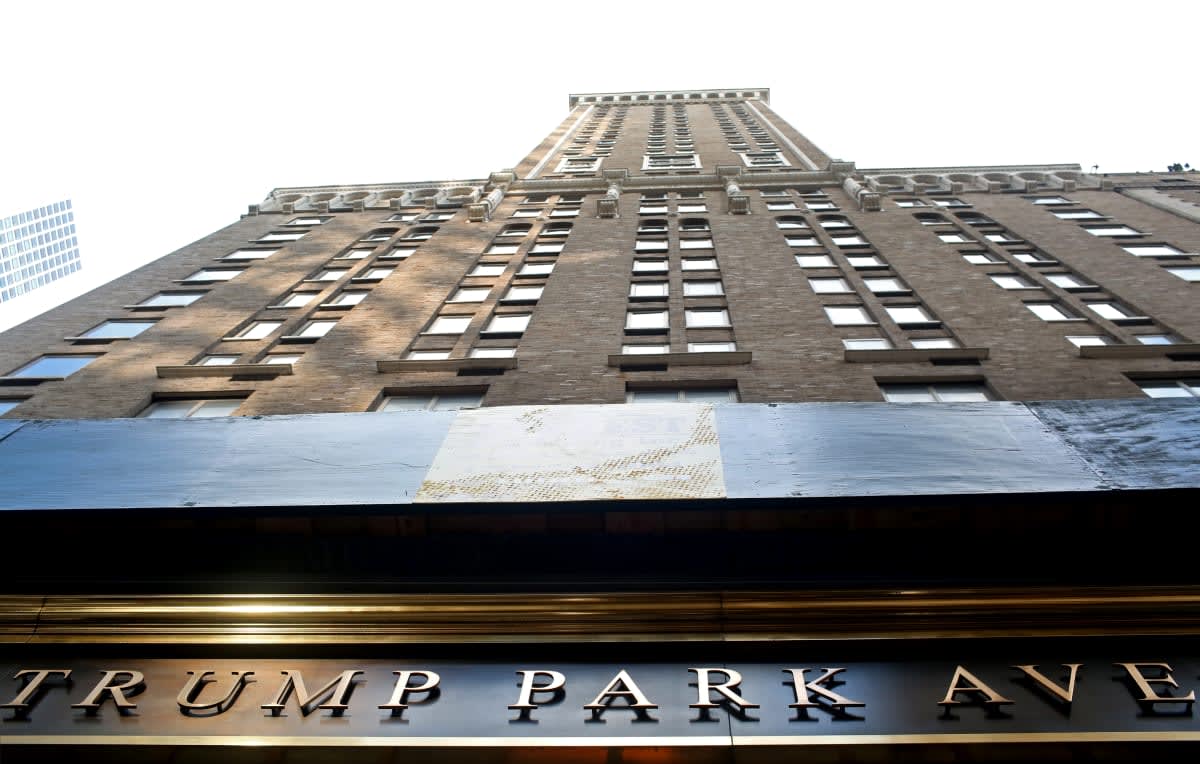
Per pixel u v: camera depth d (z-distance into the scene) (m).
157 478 13.15
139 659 11.09
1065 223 32.16
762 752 9.25
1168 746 9.01
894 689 10.08
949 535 12.02
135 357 22.25
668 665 10.62
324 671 10.73
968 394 18.83
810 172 40.59
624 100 83.31
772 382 19.19
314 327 25.14
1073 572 11.65
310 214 39.50
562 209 37.38
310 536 12.42
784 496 11.71
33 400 19.67
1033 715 9.55
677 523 12.06
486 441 13.91
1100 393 18.17
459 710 10.00
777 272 26.75
